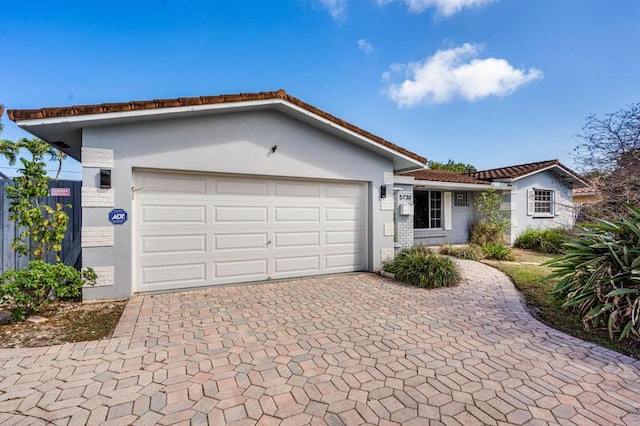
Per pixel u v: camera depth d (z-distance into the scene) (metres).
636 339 3.87
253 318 4.75
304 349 3.69
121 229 5.70
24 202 4.96
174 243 6.31
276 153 6.99
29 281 4.42
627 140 6.89
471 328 4.42
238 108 6.35
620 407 2.63
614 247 4.53
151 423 2.37
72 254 6.70
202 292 6.15
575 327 4.48
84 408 2.54
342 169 7.78
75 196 6.81
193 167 6.22
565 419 2.46
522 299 5.93
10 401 2.62
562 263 5.52
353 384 2.94
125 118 5.47
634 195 6.45
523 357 3.53
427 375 3.12
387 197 8.40
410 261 7.37
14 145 15.58
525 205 13.84
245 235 6.95
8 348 3.65
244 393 2.77
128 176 5.75
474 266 9.20
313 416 2.47
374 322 4.64
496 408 2.60
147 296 5.82
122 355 3.49
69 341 3.88
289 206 7.43
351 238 8.20
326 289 6.52
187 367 3.23
